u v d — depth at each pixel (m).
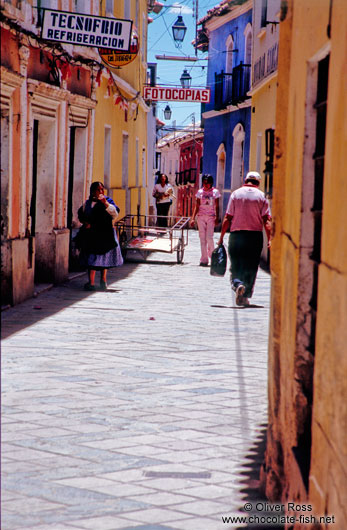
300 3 5.29
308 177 4.92
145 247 23.23
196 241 33.22
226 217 14.87
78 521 5.13
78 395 8.20
